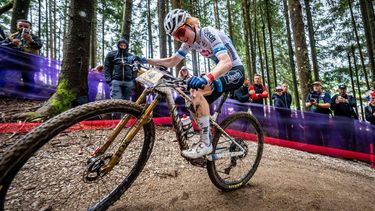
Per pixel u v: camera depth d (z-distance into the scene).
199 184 2.35
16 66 5.39
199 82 1.68
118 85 4.60
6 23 15.60
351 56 15.77
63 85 4.31
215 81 2.06
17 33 5.77
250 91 5.77
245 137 2.64
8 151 1.11
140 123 1.65
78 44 4.44
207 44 2.10
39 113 3.93
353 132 5.32
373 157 5.23
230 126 2.48
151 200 2.00
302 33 7.25
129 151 2.21
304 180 2.75
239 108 5.30
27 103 5.21
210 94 2.11
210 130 2.11
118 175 2.15
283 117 5.34
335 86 15.95
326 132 5.32
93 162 1.48
